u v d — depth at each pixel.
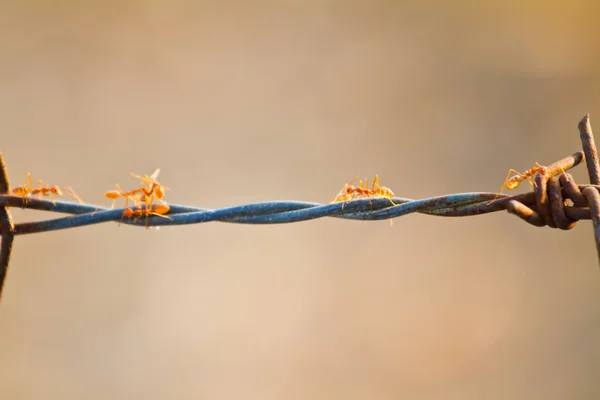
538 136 1.13
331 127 1.16
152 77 1.23
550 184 0.37
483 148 1.12
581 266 0.91
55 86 1.19
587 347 0.82
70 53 1.23
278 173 1.09
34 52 1.22
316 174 1.07
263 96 1.21
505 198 0.37
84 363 0.82
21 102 1.16
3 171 0.38
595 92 1.19
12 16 1.25
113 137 1.12
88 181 1.04
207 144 1.11
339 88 1.24
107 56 1.25
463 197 0.38
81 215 0.38
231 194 1.03
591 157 0.37
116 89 1.20
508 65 1.25
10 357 0.82
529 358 0.81
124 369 0.82
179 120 1.15
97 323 0.85
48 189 0.40
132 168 1.07
